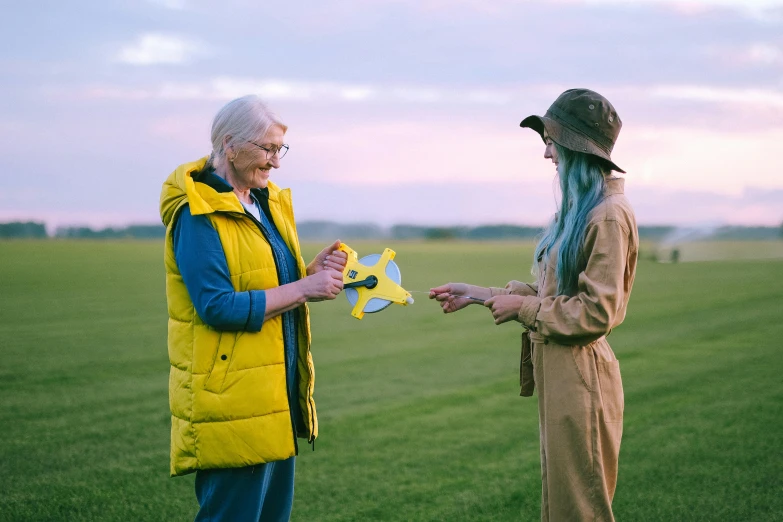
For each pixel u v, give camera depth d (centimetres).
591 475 274
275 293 275
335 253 325
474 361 884
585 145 280
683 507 394
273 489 309
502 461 488
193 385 274
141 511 400
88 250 4100
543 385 288
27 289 1769
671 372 770
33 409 631
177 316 282
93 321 1209
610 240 270
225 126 282
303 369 305
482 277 2328
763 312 1264
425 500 416
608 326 269
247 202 299
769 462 463
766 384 699
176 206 276
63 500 414
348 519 390
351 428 573
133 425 581
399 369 831
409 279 2244
